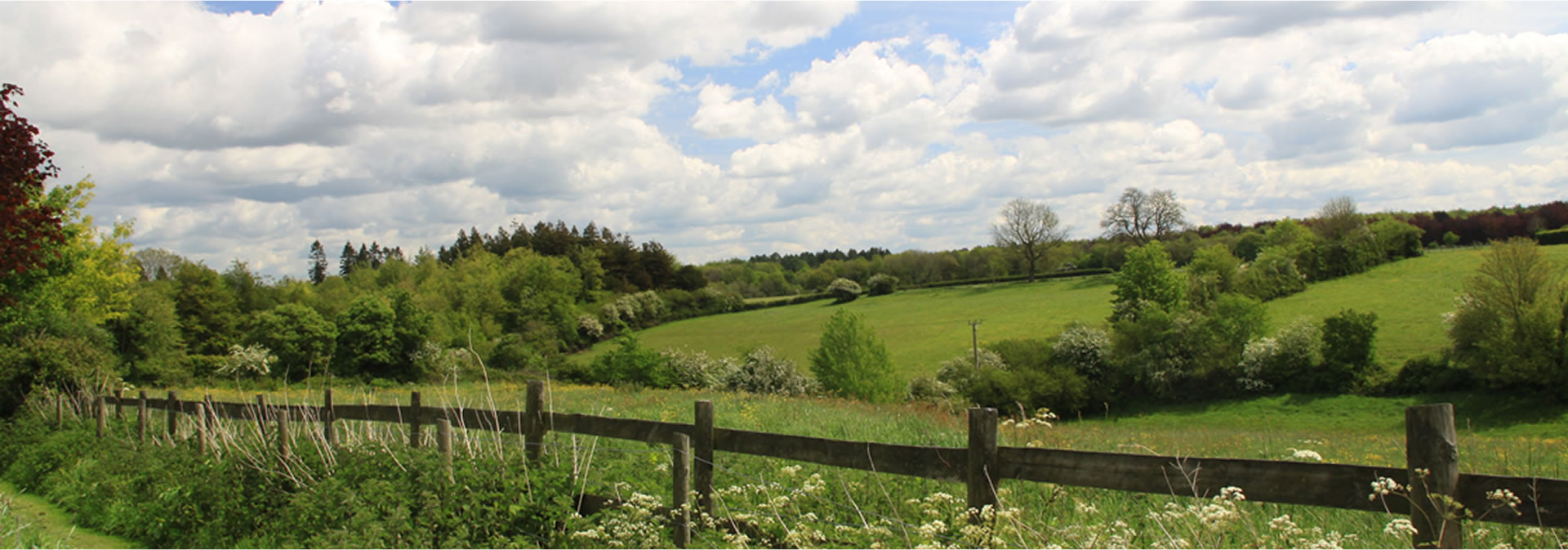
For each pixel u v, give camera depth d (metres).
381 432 9.62
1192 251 96.50
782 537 6.03
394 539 6.17
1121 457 4.34
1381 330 54.66
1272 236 87.12
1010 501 6.11
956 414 15.23
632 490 7.29
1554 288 40.31
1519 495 3.37
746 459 8.56
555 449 7.53
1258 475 3.99
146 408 13.29
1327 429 42.12
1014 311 80.12
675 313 94.56
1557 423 37.88
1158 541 4.57
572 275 93.12
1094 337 51.84
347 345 51.94
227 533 7.73
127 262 31.22
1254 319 50.88
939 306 89.25
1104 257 103.38
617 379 46.72
